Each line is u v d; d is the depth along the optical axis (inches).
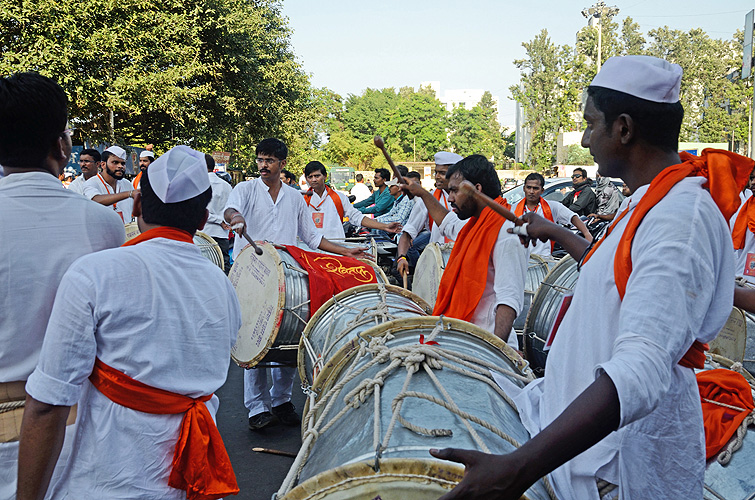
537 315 168.1
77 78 629.9
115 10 655.8
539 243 255.3
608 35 2140.7
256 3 1045.2
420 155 3676.2
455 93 6122.1
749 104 1857.8
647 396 49.1
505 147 3981.3
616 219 65.6
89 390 76.2
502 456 48.7
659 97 61.6
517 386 85.5
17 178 80.4
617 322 61.6
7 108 78.7
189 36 753.6
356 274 171.0
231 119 997.8
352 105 3897.6
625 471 62.2
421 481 58.9
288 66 1031.6
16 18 579.8
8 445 79.5
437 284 171.2
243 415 200.4
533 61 2378.2
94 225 85.0
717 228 57.2
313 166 297.7
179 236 82.2
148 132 930.7
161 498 77.2
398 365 81.7
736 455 85.5
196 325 80.2
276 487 151.4
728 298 59.2
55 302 72.7
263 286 167.5
